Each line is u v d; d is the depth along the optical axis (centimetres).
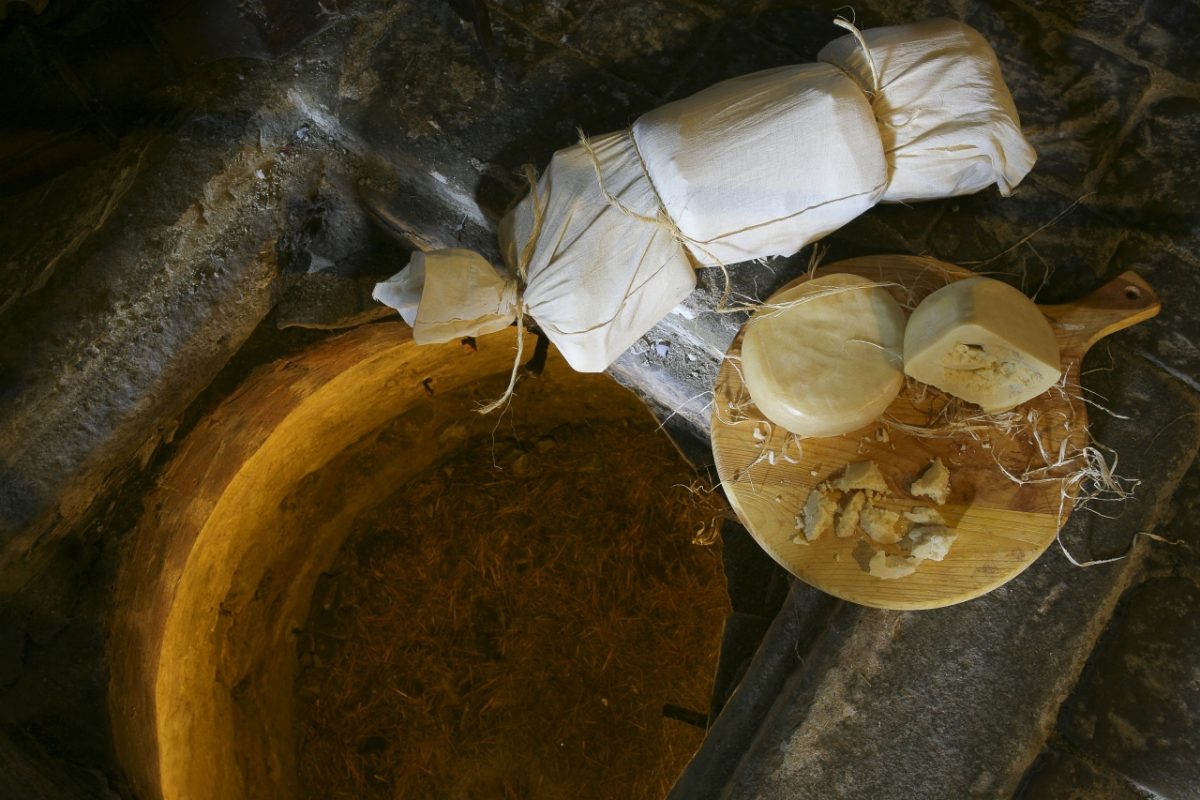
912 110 118
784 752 120
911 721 119
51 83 115
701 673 211
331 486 189
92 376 128
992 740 118
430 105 135
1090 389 124
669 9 137
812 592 124
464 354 174
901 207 129
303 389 151
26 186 123
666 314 127
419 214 139
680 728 210
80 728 128
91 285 127
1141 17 133
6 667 126
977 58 120
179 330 134
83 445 129
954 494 114
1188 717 116
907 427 116
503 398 125
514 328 168
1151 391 124
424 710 212
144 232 130
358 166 139
